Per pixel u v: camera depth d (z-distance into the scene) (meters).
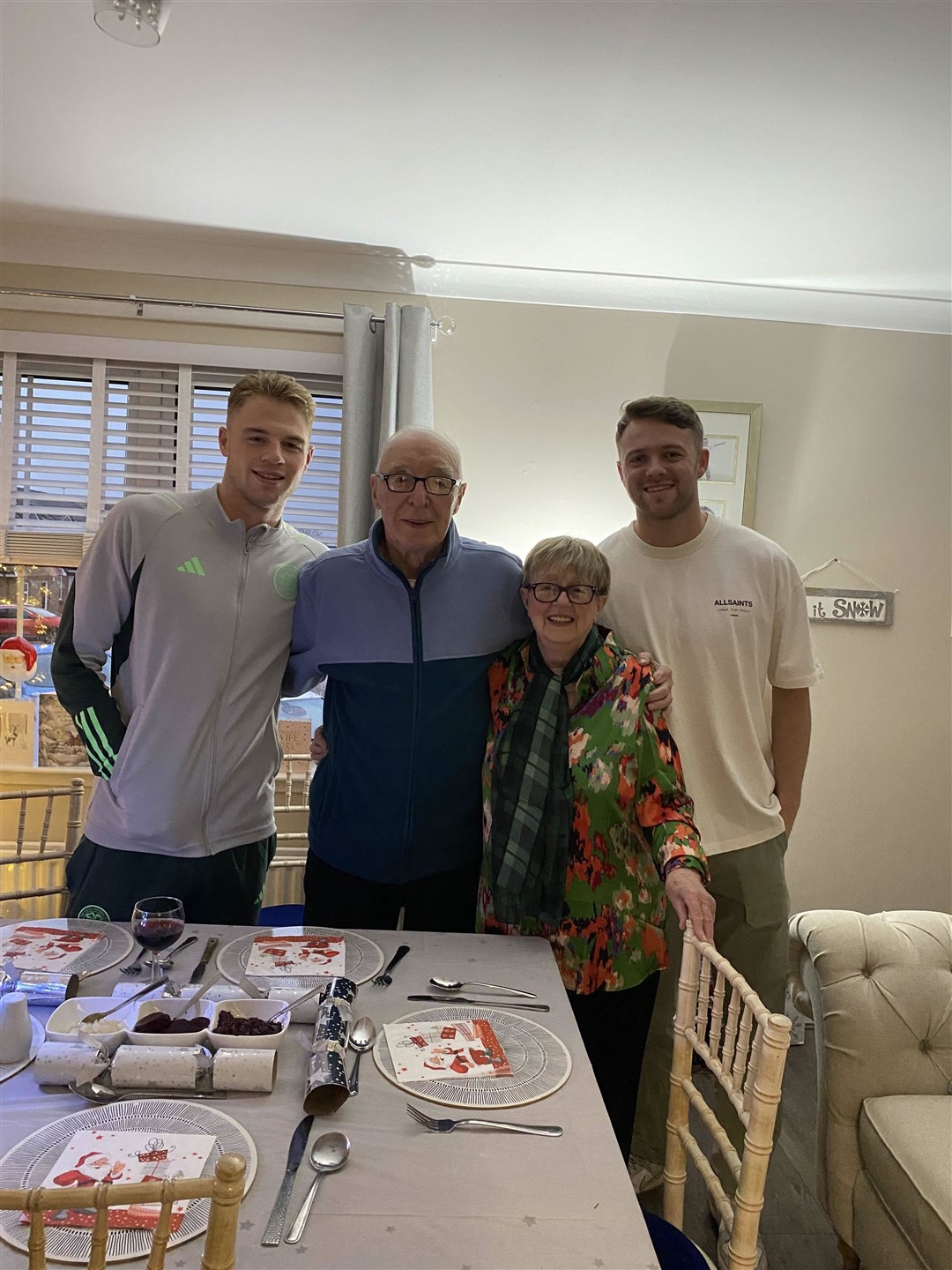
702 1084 2.32
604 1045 1.72
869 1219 1.76
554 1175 1.00
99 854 1.88
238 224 2.71
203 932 1.62
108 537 1.89
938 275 2.94
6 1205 0.74
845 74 1.91
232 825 1.91
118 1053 1.14
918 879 3.16
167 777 1.84
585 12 1.74
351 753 1.84
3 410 2.90
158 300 2.83
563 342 3.01
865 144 2.16
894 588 3.17
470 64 1.91
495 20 1.77
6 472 2.89
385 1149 1.04
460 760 1.82
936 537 3.15
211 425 2.98
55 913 2.92
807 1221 2.03
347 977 1.45
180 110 2.11
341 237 2.77
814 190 2.39
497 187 2.43
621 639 2.02
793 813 2.15
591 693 1.72
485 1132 1.07
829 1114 1.90
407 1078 1.17
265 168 2.36
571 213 2.57
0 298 2.80
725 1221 1.24
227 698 1.88
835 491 3.14
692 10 1.73
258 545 1.96
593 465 3.03
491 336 2.99
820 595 3.12
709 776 2.00
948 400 3.17
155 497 1.94
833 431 3.13
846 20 1.75
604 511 3.04
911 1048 1.88
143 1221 0.90
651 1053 2.12
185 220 2.69
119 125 2.18
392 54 1.88
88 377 2.98
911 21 1.75
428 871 1.83
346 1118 1.09
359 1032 1.27
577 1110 1.12
